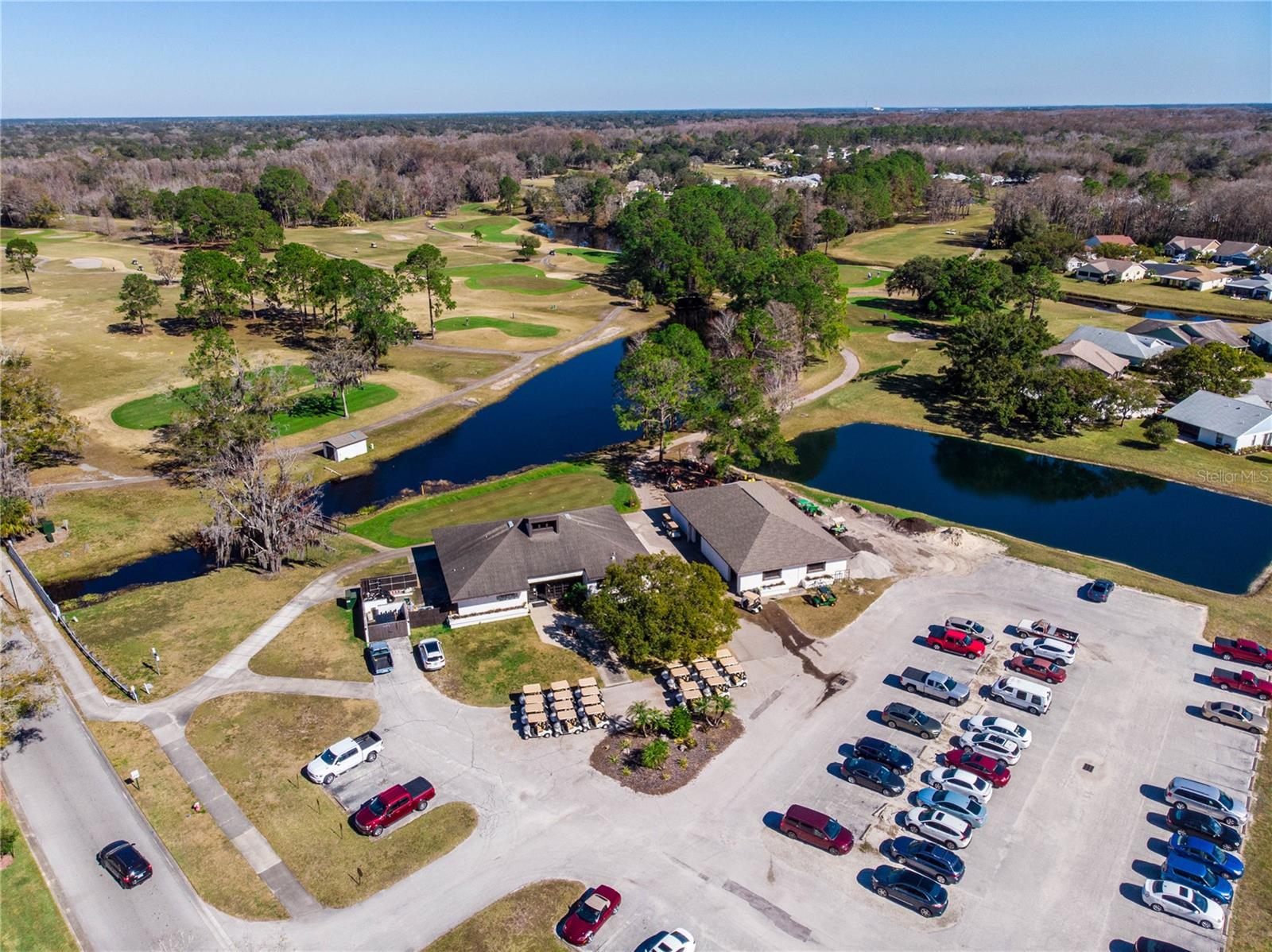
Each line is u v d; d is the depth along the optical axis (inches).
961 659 2242.9
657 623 2050.9
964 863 1610.5
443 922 1488.7
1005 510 3253.0
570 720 1948.8
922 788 1787.6
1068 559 2778.1
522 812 1731.1
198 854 1625.2
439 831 1683.1
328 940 1451.8
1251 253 7332.7
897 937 1462.8
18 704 1886.1
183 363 4800.7
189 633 2351.1
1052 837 1674.5
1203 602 2516.0
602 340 5570.9
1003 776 1797.5
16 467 3004.4
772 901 1528.1
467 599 2374.5
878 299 6510.8
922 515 3179.1
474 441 3929.6
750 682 2154.3
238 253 6181.1
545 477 3474.4
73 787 1787.6
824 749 1916.8
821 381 4687.5
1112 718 2012.8
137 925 1476.4
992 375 4089.6
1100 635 2347.4
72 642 2301.9
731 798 1770.4
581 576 2508.6
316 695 2090.3
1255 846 1654.8
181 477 3427.7
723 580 2491.4
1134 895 1547.7
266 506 2714.1
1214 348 4224.9
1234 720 1973.4
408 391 4488.2
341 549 2869.1
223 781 1809.8
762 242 7465.6
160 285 6633.9
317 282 5241.1
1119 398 3939.5
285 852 1633.9
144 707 2041.1
